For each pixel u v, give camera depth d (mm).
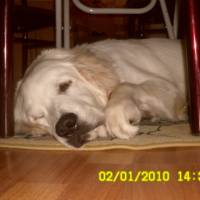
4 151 662
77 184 438
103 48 883
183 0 686
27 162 571
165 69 908
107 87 793
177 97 814
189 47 660
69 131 650
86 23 2090
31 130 804
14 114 819
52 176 481
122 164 525
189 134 693
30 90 738
